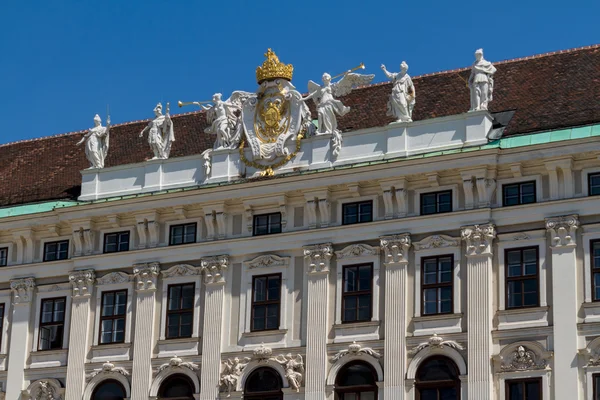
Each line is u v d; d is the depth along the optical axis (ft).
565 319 198.90
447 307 206.69
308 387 211.00
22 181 256.32
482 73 213.05
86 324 228.84
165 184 230.27
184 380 220.43
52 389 229.66
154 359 222.48
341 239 215.10
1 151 270.87
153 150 233.55
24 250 238.48
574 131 204.64
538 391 198.08
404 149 214.07
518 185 207.00
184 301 224.12
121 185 233.76
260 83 226.58
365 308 211.82
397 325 207.72
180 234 227.40
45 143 268.62
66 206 232.73
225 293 221.05
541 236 203.41
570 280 200.03
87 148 238.48
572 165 203.31
